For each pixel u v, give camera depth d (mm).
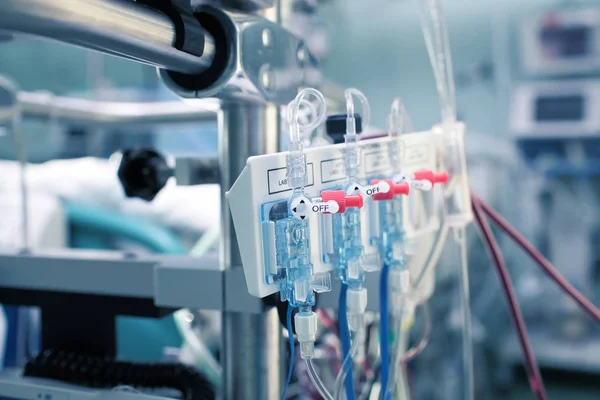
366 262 578
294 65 619
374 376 757
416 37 3588
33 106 987
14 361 1239
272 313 613
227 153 601
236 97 560
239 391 611
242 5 558
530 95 3354
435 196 673
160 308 711
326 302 647
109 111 1126
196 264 645
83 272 709
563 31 3250
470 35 3488
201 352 1050
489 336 2662
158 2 466
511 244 3014
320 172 519
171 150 2566
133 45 427
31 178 1799
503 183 3025
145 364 720
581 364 2811
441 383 2307
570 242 3084
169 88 551
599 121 3195
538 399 751
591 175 3113
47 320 793
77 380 705
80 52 3102
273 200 470
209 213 1812
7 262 749
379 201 588
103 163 2031
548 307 3014
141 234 1727
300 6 1188
